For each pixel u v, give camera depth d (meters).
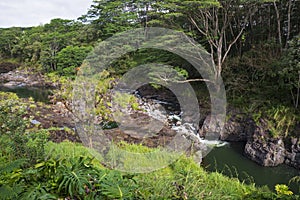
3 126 4.03
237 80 10.79
